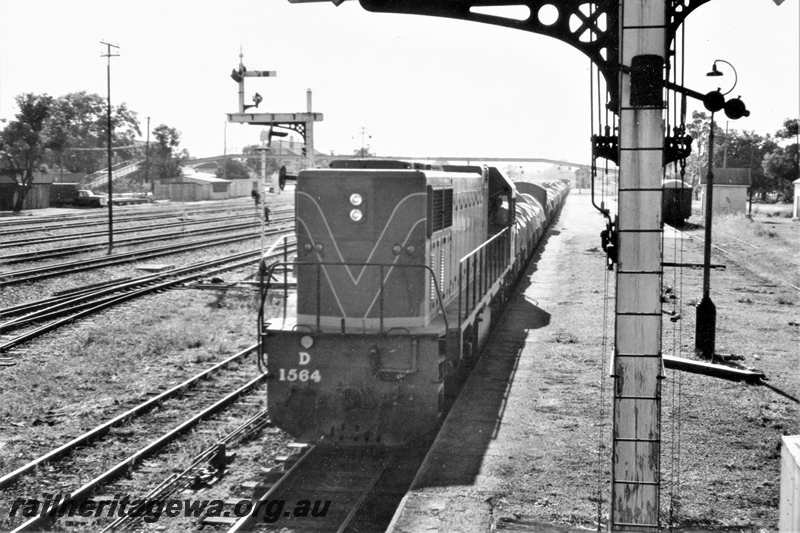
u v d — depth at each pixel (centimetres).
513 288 2517
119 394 1435
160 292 2570
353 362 1133
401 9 962
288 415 1144
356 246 1191
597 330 1914
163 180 9650
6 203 6191
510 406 1299
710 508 920
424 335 1127
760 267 3275
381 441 1114
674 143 862
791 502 696
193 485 1020
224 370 1614
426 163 1368
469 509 906
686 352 1731
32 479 1020
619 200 812
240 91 2666
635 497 832
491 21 948
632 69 791
